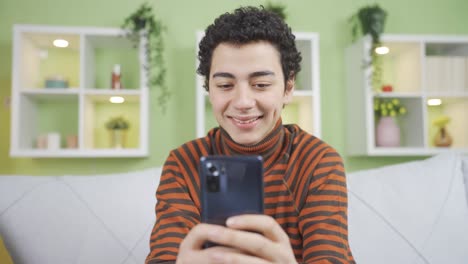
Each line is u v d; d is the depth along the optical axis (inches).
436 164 56.2
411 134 107.3
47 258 48.8
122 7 109.5
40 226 49.9
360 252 48.8
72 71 107.6
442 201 52.4
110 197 52.2
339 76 112.7
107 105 108.6
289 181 31.2
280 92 28.3
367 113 100.8
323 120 111.6
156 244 29.6
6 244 49.2
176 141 107.5
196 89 103.0
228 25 27.4
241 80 27.1
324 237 27.6
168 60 109.3
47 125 106.2
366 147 101.0
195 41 109.7
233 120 28.1
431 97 104.0
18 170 104.3
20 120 95.3
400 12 115.0
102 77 108.0
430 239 50.1
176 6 110.8
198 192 32.4
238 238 20.9
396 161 111.0
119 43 104.8
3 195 51.4
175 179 32.9
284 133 33.8
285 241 21.8
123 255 49.4
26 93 96.3
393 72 114.1
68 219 50.4
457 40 104.0
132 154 97.3
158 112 107.8
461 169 56.7
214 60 27.9
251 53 26.8
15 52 94.7
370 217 50.7
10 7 107.3
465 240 50.6
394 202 51.9
